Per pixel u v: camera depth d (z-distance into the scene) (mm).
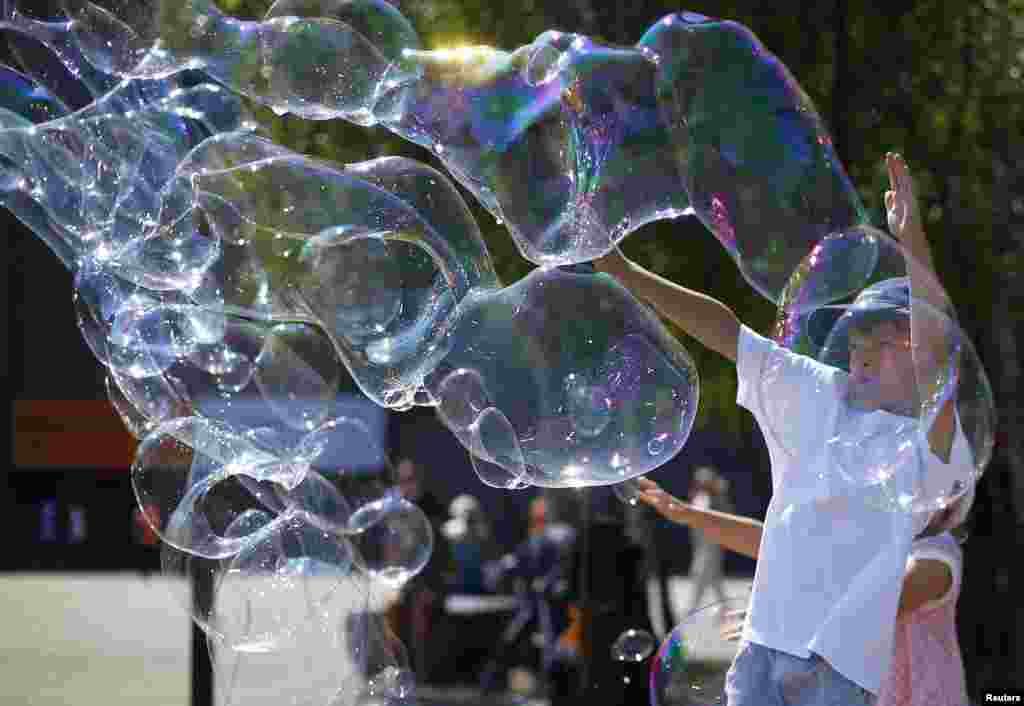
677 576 21828
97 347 5395
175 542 5461
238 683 6379
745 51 4883
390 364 4734
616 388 4559
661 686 4867
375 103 4840
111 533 31859
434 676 12859
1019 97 10117
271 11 4898
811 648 3615
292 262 4777
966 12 9758
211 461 5488
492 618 13312
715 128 4801
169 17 4852
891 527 3705
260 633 5582
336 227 4766
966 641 10141
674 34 4883
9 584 26703
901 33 9727
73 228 5070
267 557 5613
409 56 4848
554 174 4703
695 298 4238
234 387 5539
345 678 6418
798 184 4809
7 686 13227
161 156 5094
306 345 5633
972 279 10023
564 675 9281
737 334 4117
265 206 4801
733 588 20406
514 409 4617
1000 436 10328
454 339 4711
